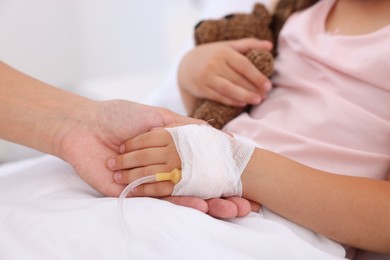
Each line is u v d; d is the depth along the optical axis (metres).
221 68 0.64
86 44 1.87
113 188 0.51
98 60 1.86
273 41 0.71
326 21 0.65
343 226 0.49
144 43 1.65
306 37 0.63
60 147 0.53
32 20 1.69
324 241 0.50
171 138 0.49
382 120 0.54
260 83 0.63
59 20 1.78
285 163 0.50
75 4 1.83
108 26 1.76
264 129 0.58
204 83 0.65
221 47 0.66
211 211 0.49
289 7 0.70
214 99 0.65
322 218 0.49
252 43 0.66
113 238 0.44
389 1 0.60
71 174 0.54
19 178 0.54
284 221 0.50
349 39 0.59
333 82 0.58
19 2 1.63
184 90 0.70
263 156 0.50
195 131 0.48
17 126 0.54
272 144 0.57
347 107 0.56
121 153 0.52
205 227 0.45
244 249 0.45
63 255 0.43
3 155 1.35
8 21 1.62
